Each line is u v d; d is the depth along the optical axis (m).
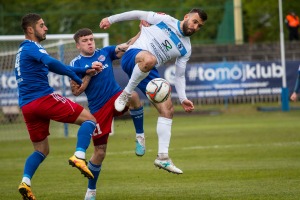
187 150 29.44
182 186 19.98
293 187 19.02
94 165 17.62
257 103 51.34
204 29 67.19
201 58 57.09
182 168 23.78
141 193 18.97
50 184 21.14
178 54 17.78
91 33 17.62
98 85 17.45
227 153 27.86
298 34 61.09
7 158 28.95
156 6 70.56
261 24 72.12
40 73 16.34
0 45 40.56
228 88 51.00
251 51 57.72
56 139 37.19
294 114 47.59
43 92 16.34
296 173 21.64
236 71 51.00
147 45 17.58
